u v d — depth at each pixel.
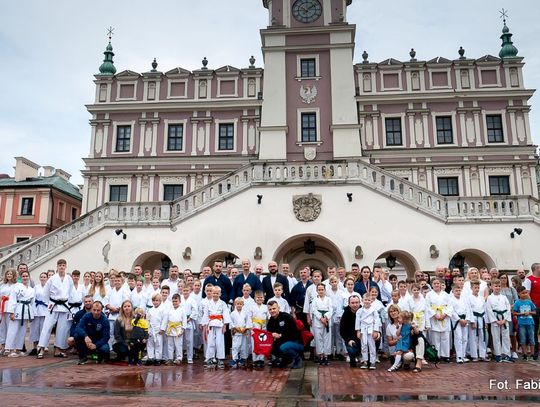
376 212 18.58
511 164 30.53
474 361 11.00
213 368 9.96
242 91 33.19
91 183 32.50
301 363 10.19
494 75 32.06
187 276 12.55
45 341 11.28
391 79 32.56
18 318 11.66
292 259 23.66
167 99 33.41
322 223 18.62
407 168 30.91
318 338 10.49
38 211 37.50
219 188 19.47
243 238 18.80
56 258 19.42
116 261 19.12
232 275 13.23
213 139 32.62
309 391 7.41
